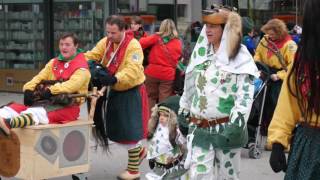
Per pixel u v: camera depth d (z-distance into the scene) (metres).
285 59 8.64
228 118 4.89
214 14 4.89
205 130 4.94
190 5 15.09
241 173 7.67
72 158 6.36
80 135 6.42
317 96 3.77
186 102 5.22
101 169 7.75
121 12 13.90
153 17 13.98
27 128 6.06
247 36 10.73
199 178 4.94
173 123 6.00
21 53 14.68
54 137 6.18
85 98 6.58
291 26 15.01
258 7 16.08
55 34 14.45
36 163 6.06
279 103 4.02
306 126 3.86
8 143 6.25
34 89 6.55
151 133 6.37
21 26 14.65
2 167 6.36
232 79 4.85
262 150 9.03
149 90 10.20
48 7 14.31
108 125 7.16
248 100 4.80
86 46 14.16
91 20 14.06
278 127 3.99
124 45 6.95
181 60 10.96
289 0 15.58
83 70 6.41
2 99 13.58
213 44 4.99
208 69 4.94
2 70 14.88
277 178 7.43
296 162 3.86
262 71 8.34
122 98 7.02
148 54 10.16
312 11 3.73
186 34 15.03
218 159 5.00
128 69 6.89
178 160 6.03
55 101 6.32
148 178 6.16
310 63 3.77
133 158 7.15
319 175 3.78
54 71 6.58
